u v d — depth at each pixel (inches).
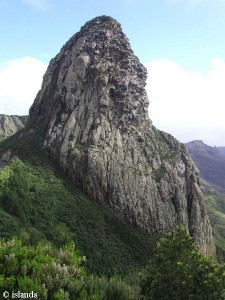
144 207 6127.0
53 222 4805.6
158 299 1369.3
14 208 4333.2
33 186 5206.7
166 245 1510.8
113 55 7007.9
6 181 4741.6
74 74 6663.4
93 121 6333.7
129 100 6791.3
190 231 6717.5
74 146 6082.7
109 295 1132.5
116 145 6323.8
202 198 7106.3
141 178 6284.5
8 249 964.6
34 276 911.7
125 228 5664.4
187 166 7268.7
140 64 7332.7
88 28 7396.7
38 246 1058.1
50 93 7278.5
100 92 6540.4
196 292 1360.7
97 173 5910.4
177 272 1384.1
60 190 5521.7
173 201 6633.9
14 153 6250.0
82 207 5467.5
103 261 4618.6
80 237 4827.8
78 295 928.9
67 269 981.8
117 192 5974.4
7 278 862.5
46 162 6013.8
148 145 6879.9
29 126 7066.9
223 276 1373.0
